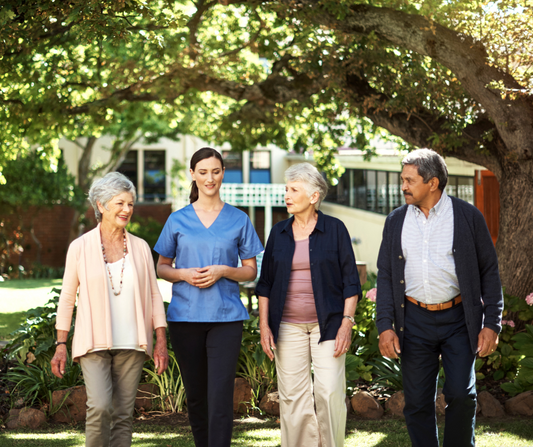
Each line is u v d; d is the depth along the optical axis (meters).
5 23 6.25
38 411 4.55
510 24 6.03
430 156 3.22
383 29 6.42
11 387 5.04
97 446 3.12
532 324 5.92
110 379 3.17
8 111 9.11
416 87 7.33
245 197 24.06
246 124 11.72
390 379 5.13
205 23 10.77
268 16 9.23
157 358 3.31
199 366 3.51
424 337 3.23
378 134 10.51
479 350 3.14
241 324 3.51
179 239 3.53
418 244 3.24
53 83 9.37
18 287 14.81
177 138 21.06
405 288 3.29
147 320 3.30
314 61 8.19
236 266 3.60
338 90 8.17
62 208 22.25
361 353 5.42
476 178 12.36
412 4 6.86
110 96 10.20
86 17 5.88
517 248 6.48
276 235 3.57
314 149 11.35
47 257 22.03
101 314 3.16
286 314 3.49
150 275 3.37
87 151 21.11
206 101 12.55
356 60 7.66
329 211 21.44
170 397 4.86
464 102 7.12
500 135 6.43
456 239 3.19
